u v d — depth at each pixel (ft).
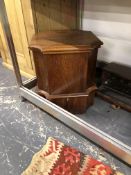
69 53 3.25
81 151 3.23
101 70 4.47
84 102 3.89
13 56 4.00
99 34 4.72
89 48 3.21
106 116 3.97
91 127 3.09
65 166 2.99
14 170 2.98
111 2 4.09
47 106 3.71
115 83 4.13
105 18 4.39
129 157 2.66
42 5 3.99
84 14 4.73
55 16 4.38
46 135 3.58
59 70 3.49
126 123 3.79
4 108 4.31
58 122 3.87
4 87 5.09
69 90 3.78
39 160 3.09
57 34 3.85
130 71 4.06
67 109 4.02
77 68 3.44
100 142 3.01
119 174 2.84
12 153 3.25
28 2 3.83
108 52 4.74
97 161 3.05
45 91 3.96
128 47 4.34
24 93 4.24
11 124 3.86
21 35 4.62
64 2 4.36
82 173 2.89
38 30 4.22
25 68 5.29
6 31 3.71
